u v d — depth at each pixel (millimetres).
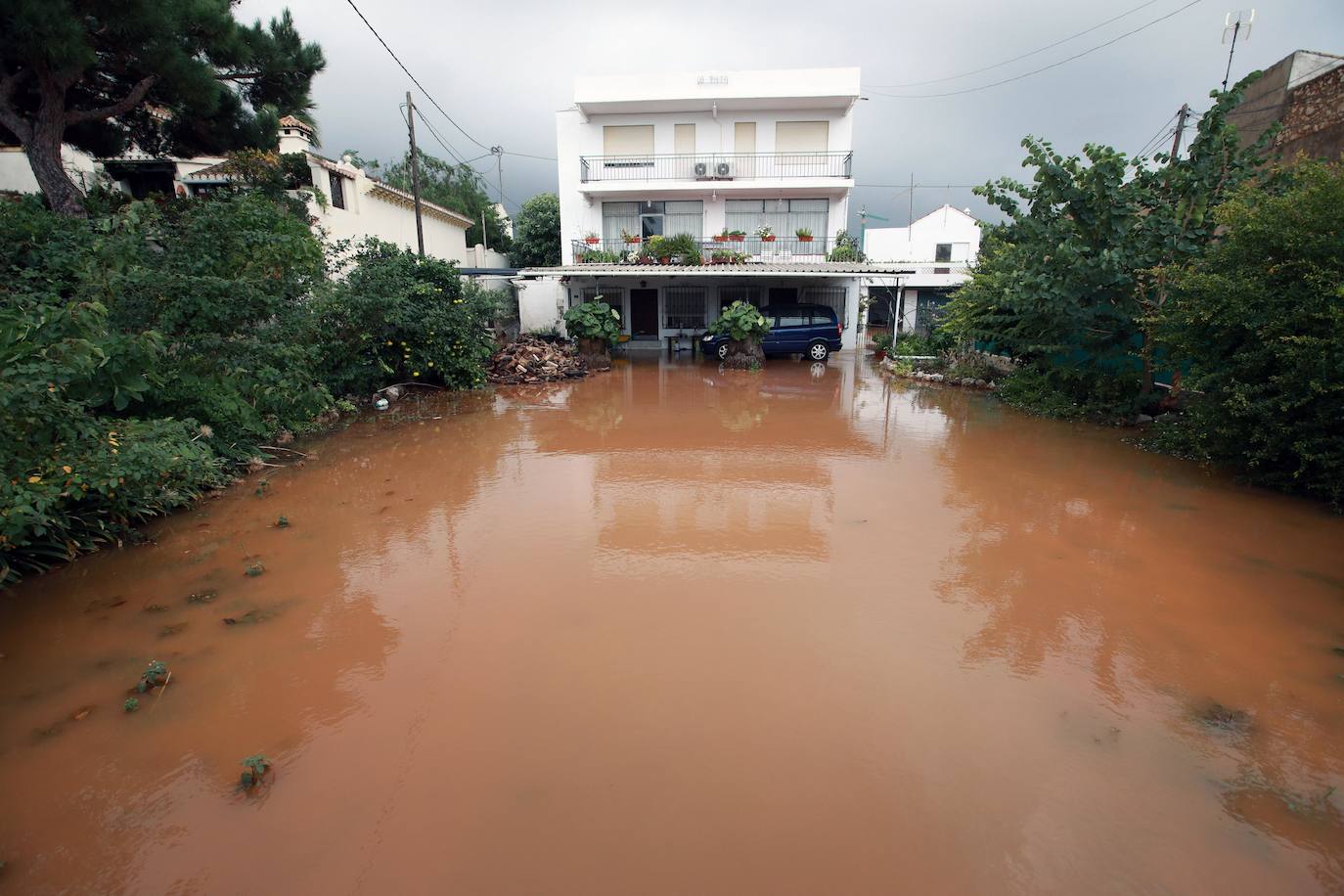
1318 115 10820
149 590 4578
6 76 9578
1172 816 2627
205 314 7348
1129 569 4887
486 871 2367
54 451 4961
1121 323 9961
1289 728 3150
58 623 4129
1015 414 11125
